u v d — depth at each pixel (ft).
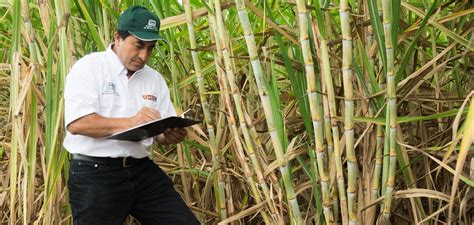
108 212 7.80
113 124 7.43
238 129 9.03
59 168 7.80
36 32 8.87
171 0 10.89
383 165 7.45
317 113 7.11
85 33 10.17
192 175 9.88
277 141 7.49
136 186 8.05
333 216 7.64
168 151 10.49
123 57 7.77
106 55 7.84
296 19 8.32
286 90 11.32
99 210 7.74
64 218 8.78
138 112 7.50
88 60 7.68
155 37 7.55
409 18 9.11
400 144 7.24
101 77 7.70
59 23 8.11
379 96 7.46
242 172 9.34
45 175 8.45
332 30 8.93
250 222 9.95
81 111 7.38
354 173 7.15
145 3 9.41
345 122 7.02
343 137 7.64
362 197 7.75
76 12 9.86
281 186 8.39
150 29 7.59
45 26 8.64
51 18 8.57
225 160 9.75
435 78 8.32
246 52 9.75
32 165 8.13
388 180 7.23
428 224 8.41
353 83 8.00
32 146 8.13
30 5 9.13
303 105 7.80
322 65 7.28
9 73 12.40
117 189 7.83
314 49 7.73
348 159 7.12
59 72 7.95
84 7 8.38
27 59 8.44
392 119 7.00
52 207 8.34
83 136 7.70
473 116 5.18
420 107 8.70
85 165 7.72
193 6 10.19
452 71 9.45
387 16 6.70
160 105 8.36
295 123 9.16
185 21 8.49
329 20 8.37
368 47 7.76
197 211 9.49
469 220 8.49
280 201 7.79
